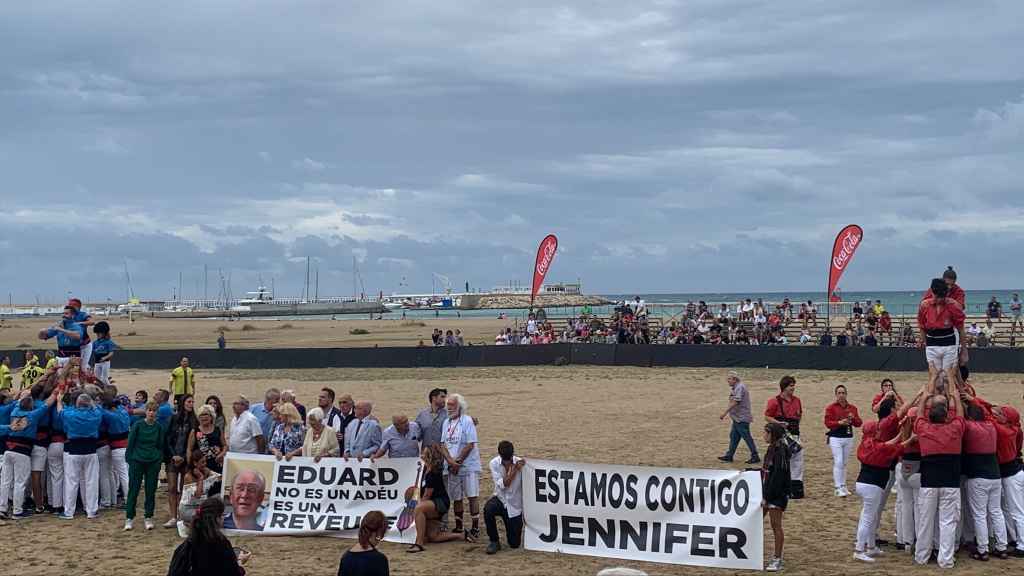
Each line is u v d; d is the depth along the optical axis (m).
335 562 11.53
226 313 191.25
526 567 11.10
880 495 11.05
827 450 19.05
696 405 26.88
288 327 105.81
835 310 54.00
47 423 14.38
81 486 14.48
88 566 11.44
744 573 10.67
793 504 14.22
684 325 44.34
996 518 10.95
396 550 12.10
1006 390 27.81
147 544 12.57
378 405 28.05
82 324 18.22
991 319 42.44
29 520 14.02
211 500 7.69
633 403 27.59
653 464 17.45
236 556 7.84
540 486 11.88
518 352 42.09
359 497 12.90
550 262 45.88
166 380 39.59
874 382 31.06
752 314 46.56
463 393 31.28
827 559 11.16
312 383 36.41
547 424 23.34
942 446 10.55
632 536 11.32
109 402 15.04
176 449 13.49
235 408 13.91
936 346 11.29
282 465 13.17
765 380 32.72
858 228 38.56
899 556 11.21
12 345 69.50
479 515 14.16
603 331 45.41
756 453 17.45
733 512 10.84
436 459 12.32
